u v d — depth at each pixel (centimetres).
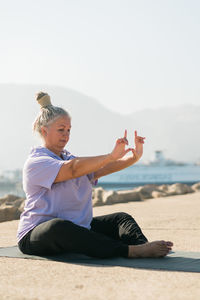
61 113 300
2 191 8844
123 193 928
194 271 244
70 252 285
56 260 278
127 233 297
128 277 229
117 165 316
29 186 294
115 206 808
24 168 298
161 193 1081
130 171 5959
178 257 285
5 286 211
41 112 304
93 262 270
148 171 6012
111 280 222
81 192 299
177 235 430
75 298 188
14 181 9269
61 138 302
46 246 282
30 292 199
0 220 638
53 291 200
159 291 200
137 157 312
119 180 5962
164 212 684
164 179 6031
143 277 229
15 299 187
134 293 196
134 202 905
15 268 254
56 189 291
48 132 301
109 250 278
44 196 292
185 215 633
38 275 235
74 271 245
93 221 313
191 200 938
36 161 290
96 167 275
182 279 225
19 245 300
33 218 292
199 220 568
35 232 285
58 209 291
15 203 847
